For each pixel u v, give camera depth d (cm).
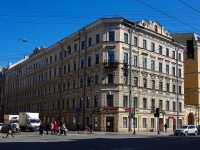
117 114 4750
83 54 5450
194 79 6756
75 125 5525
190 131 4322
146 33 5434
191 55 2028
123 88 4862
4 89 10338
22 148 1908
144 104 5275
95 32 5156
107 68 4859
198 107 6619
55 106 6372
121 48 4891
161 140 2923
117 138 3180
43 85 7069
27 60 8144
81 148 1923
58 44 6322
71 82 5791
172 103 5941
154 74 5528
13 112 9156
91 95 5128
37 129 4966
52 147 1992
